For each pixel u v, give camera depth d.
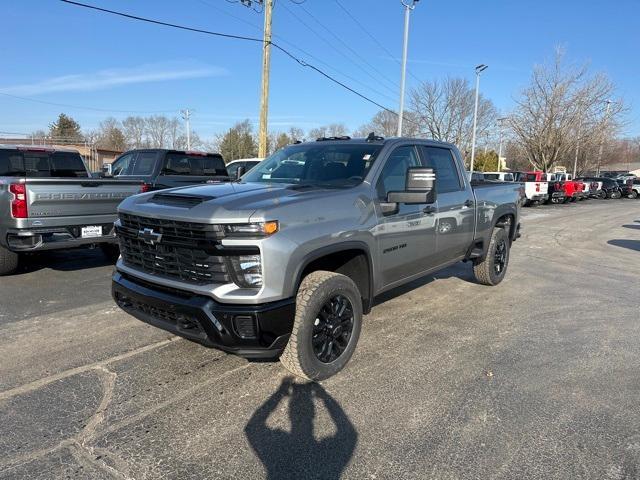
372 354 4.14
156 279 3.36
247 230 2.99
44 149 8.68
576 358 4.16
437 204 4.88
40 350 4.10
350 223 3.64
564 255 9.83
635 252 10.53
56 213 6.14
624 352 4.32
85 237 6.45
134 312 3.60
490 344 4.45
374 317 5.18
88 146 45.03
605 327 5.02
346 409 3.20
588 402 3.36
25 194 5.86
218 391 3.41
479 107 55.62
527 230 14.56
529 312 5.51
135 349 4.14
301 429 2.96
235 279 3.03
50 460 2.62
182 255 3.23
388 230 4.10
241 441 2.82
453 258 5.55
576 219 19.03
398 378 3.68
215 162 10.55
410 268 4.62
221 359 3.95
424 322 5.04
